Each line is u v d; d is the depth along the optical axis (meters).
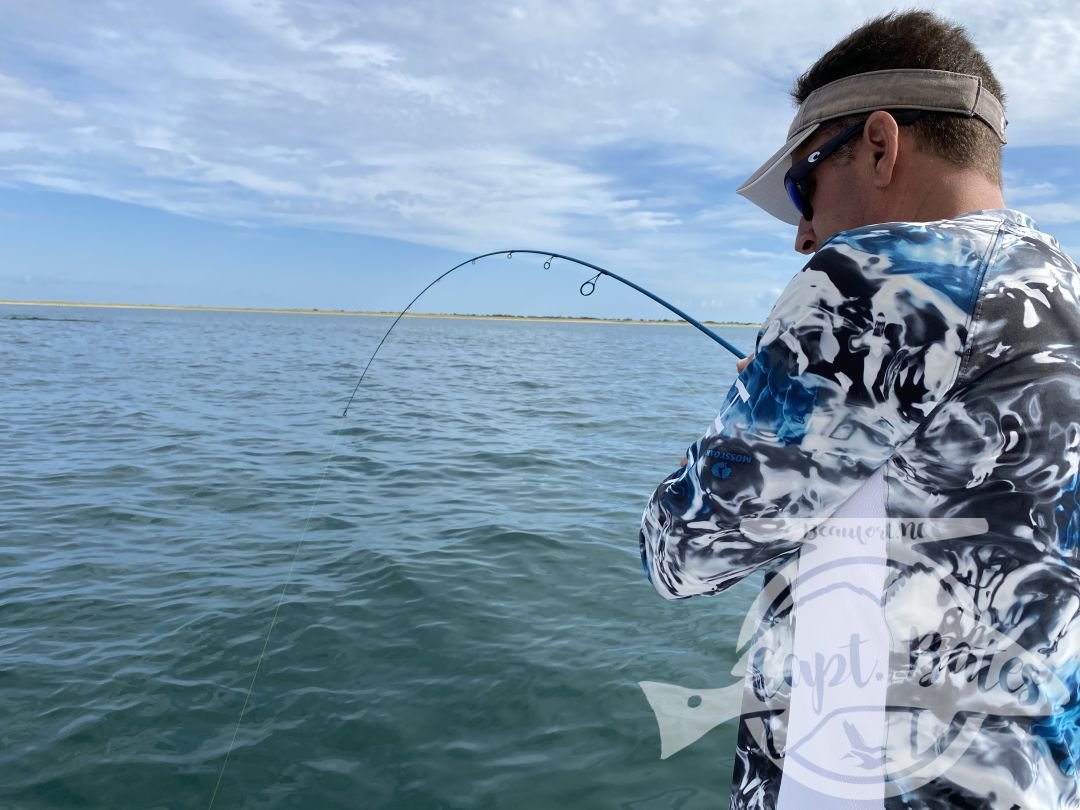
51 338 31.80
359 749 2.77
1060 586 0.69
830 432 0.75
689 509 0.83
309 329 56.03
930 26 0.84
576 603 4.03
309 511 5.85
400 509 5.93
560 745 2.79
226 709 3.02
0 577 4.40
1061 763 0.70
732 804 0.93
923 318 0.72
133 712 3.00
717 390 15.75
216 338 36.03
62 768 2.66
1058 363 0.71
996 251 0.74
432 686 3.18
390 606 3.98
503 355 28.94
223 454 8.12
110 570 4.52
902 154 0.84
